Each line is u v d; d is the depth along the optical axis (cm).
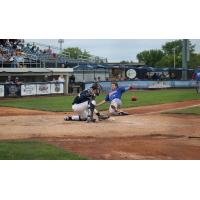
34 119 2283
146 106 3247
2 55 5638
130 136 1716
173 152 1425
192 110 2848
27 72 5344
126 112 2681
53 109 2998
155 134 1769
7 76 5334
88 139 1634
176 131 1856
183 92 5625
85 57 9325
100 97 4431
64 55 7456
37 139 1628
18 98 4600
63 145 1512
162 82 6794
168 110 2862
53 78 5653
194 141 1620
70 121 2162
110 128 1905
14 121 2186
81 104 2144
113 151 1420
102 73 7200
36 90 5034
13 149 1387
